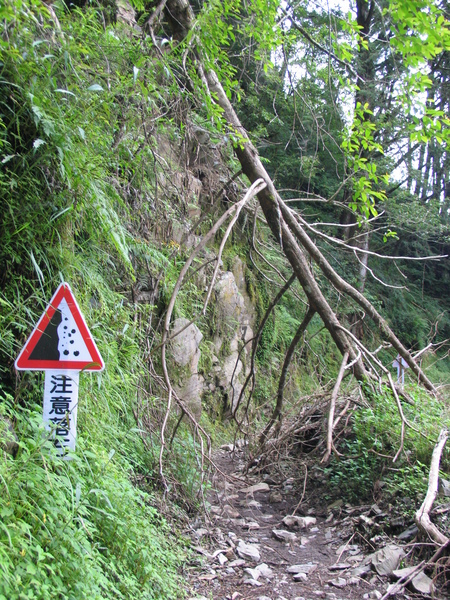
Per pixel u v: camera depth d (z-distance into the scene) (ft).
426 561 11.85
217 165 23.26
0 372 10.53
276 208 19.03
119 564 9.04
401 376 24.64
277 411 20.84
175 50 14.98
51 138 10.45
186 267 12.69
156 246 18.62
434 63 43.98
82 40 11.94
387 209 44.55
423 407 18.21
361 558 13.02
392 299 56.59
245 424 28.45
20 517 7.30
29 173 10.50
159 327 20.51
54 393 9.27
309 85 27.96
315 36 23.58
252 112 34.71
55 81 10.30
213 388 27.37
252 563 12.92
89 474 9.84
